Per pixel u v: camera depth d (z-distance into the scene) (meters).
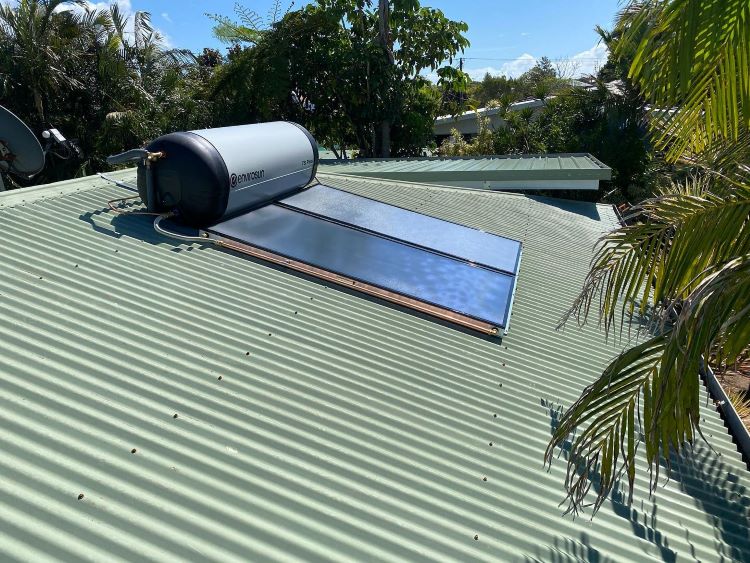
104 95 18.73
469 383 4.75
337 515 3.02
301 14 19.72
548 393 4.96
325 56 19.58
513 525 3.38
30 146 7.60
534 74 55.34
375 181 10.49
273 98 19.89
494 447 4.07
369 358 4.65
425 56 20.69
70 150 8.08
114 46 18.91
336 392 4.12
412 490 3.40
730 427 5.50
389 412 4.09
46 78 17.12
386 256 6.21
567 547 3.33
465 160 15.42
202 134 5.98
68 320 4.05
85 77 18.69
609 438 3.54
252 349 4.32
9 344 3.60
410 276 5.90
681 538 3.76
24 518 2.40
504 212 10.50
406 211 7.93
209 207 5.79
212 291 4.98
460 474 3.69
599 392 3.58
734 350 3.29
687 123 3.82
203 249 5.67
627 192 21.12
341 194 8.04
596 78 23.84
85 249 5.18
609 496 3.97
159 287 4.84
